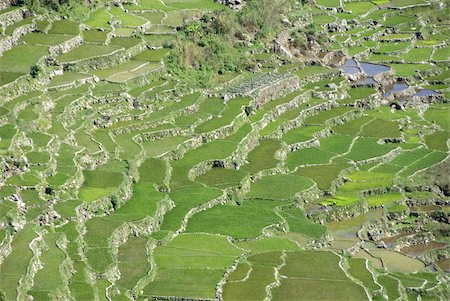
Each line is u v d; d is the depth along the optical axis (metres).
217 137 164.12
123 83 167.12
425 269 142.25
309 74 194.75
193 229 139.75
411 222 153.62
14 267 115.94
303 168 163.75
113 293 120.06
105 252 125.94
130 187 144.12
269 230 141.50
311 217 150.12
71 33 175.88
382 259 142.88
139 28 186.38
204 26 194.12
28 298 111.88
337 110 185.25
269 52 198.62
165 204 142.25
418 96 197.88
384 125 183.00
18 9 174.50
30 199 129.38
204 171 156.00
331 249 142.25
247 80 185.75
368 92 193.88
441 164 169.38
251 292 124.19
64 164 140.38
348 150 172.12
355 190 159.25
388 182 162.12
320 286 127.56
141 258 128.50
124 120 160.12
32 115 149.12
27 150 140.25
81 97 159.25
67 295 114.75
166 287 124.06
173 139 160.00
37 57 164.38
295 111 180.75
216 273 127.94
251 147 166.00
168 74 176.75
